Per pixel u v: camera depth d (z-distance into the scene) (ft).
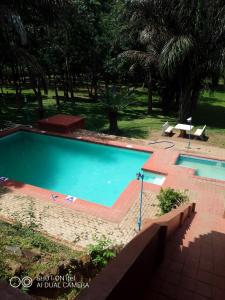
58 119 59.98
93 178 43.42
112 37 73.36
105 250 21.17
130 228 29.60
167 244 13.46
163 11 54.95
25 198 34.63
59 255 22.07
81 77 99.76
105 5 83.10
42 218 30.50
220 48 55.21
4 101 80.12
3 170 45.80
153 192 36.76
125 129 61.16
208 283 11.12
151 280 10.02
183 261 12.60
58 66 81.20
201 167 45.65
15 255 19.84
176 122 66.33
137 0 55.01
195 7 52.90
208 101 92.12
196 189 37.86
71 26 68.85
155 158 46.42
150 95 73.51
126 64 75.05
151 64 65.57
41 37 65.10
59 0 50.83
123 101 57.06
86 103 85.05
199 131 55.11
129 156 50.37
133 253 7.29
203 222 23.08
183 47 53.78
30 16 54.08
